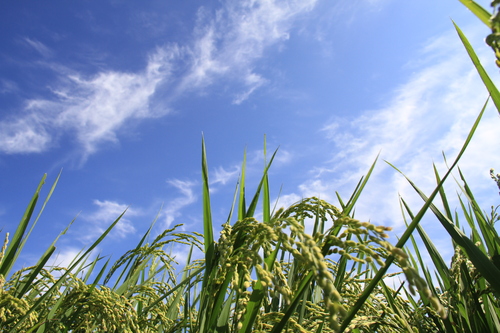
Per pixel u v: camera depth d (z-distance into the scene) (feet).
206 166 1.23
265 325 1.12
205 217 1.17
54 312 1.46
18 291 1.48
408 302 1.58
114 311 1.32
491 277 1.00
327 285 0.65
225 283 1.05
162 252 1.79
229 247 1.04
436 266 1.46
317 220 1.24
